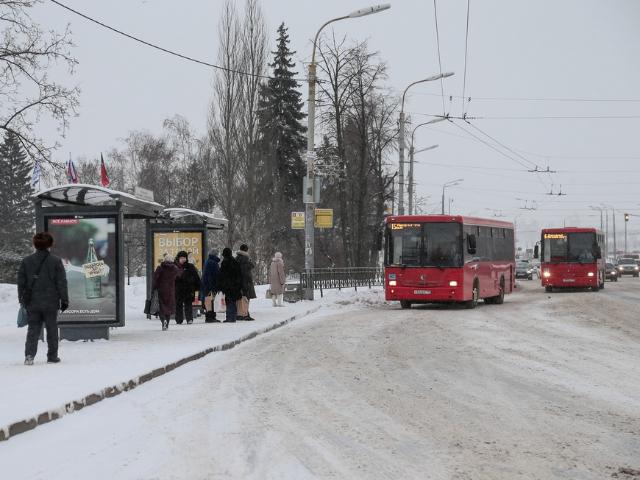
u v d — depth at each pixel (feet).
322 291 115.96
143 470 22.20
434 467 22.20
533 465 22.41
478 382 37.63
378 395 34.12
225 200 148.97
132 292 119.14
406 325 69.46
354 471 21.80
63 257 53.88
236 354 49.67
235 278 71.51
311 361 45.70
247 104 149.59
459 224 90.63
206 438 26.18
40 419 28.19
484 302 109.19
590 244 140.46
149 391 35.70
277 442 25.46
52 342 42.47
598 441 25.41
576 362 44.83
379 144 177.99
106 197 59.47
